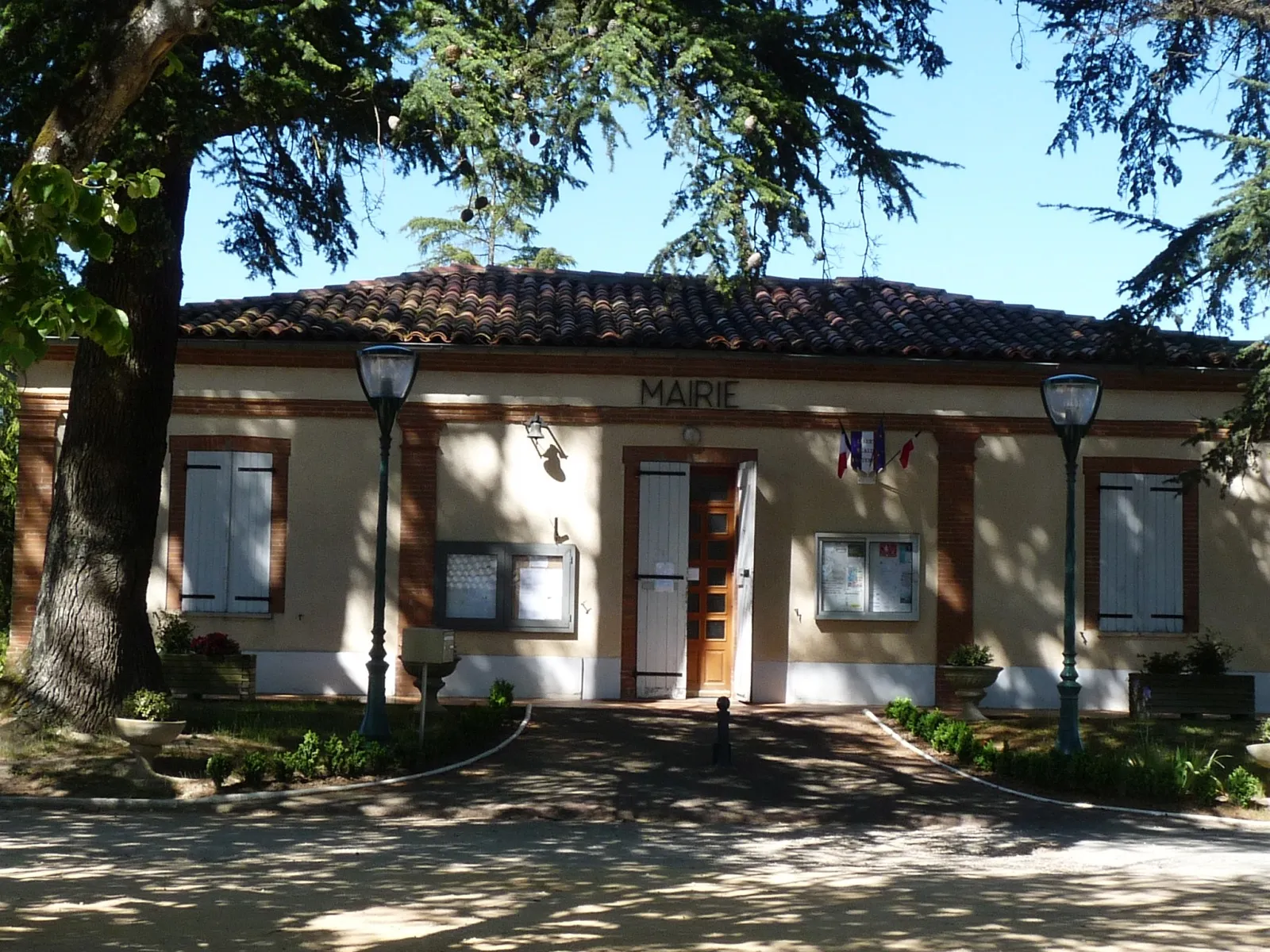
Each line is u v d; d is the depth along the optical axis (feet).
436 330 56.95
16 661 46.03
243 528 57.21
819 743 48.83
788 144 40.57
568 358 57.31
